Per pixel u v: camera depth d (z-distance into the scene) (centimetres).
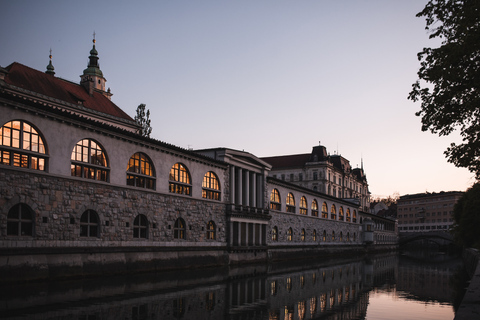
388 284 3441
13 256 2605
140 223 3712
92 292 2395
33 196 2783
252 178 5800
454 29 1725
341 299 2558
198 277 3478
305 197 7475
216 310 2048
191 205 4403
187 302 2217
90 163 3259
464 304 1455
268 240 5997
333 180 11856
